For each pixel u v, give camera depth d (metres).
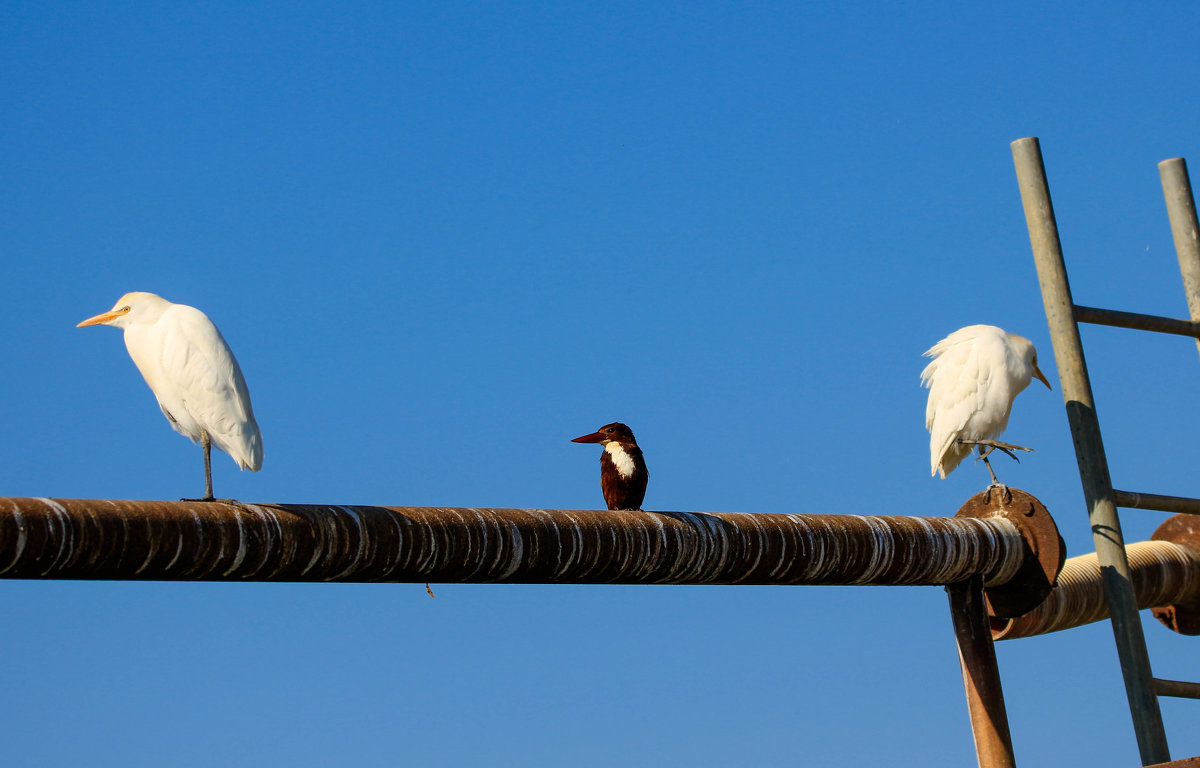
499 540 9.88
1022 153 12.68
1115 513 11.82
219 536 8.72
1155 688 11.43
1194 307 13.49
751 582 11.38
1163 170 13.99
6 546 7.86
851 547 11.61
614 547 10.41
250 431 12.07
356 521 9.34
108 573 8.41
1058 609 14.34
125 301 12.32
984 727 12.57
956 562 12.28
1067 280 12.36
